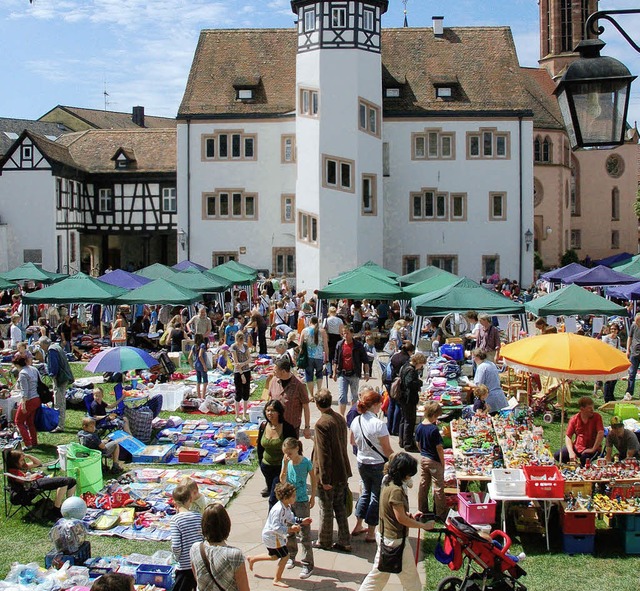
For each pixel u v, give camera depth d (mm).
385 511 8336
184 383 21750
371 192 42969
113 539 11047
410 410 14758
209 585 6918
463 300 21484
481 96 46094
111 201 51656
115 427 15727
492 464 11883
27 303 26219
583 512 10422
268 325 32719
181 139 45781
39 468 13148
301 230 42594
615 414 16125
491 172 45750
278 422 10773
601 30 5949
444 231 45938
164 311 29391
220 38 48812
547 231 59812
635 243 67750
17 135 63000
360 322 30625
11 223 47281
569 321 26719
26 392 15305
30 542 10898
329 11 41188
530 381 18578
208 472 13758
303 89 42125
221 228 45906
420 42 48656
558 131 59344
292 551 9898
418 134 45688
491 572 8609
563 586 9414
